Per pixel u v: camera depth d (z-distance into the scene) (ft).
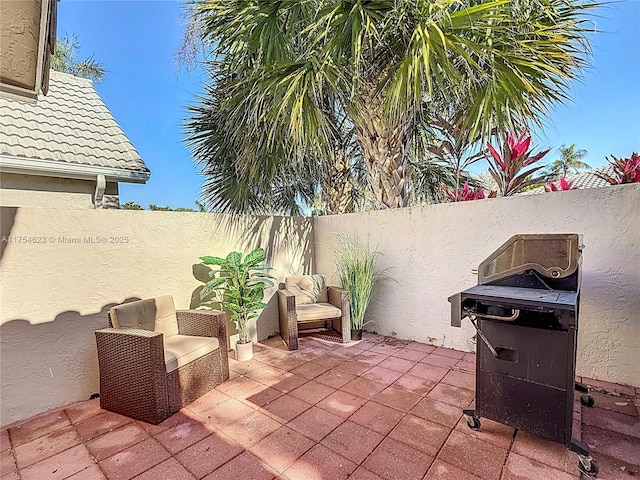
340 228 16.12
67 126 15.85
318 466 6.59
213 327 10.27
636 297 9.14
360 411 8.54
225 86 14.15
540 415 6.67
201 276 12.63
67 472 6.56
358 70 11.18
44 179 13.80
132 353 8.32
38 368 8.82
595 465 6.14
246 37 12.22
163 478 6.35
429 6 9.98
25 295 8.65
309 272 16.92
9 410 8.34
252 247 14.40
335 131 16.35
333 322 15.42
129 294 10.70
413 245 13.55
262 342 14.16
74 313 9.48
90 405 9.25
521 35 10.93
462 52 10.17
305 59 12.03
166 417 8.35
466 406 8.65
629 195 9.14
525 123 12.78
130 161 15.53
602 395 8.91
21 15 4.96
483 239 11.74
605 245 9.52
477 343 7.44
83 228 9.70
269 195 18.58
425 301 13.33
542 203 10.51
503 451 6.88
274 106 12.41
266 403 9.04
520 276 7.74
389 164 14.67
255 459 6.82
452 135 14.93
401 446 7.12
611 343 9.53
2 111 14.58
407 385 9.89
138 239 10.93
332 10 10.76
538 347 6.64
